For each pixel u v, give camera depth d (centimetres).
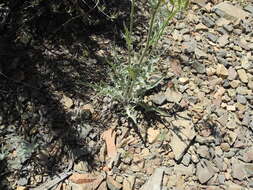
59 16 68
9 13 64
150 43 58
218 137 62
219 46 73
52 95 61
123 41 69
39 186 54
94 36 68
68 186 55
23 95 60
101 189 55
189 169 59
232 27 77
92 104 62
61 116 59
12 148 56
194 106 65
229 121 64
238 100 67
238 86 69
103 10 71
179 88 66
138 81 60
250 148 62
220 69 70
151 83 61
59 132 58
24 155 55
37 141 57
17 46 64
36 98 60
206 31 75
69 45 66
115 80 62
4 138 56
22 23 64
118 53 67
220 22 77
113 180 56
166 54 69
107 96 63
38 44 65
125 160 58
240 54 73
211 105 66
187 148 60
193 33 74
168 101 64
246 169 60
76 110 60
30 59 63
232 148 62
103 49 67
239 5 81
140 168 58
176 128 62
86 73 64
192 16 76
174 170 58
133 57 67
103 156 58
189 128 62
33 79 62
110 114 61
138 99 61
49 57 64
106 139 59
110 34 69
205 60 70
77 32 68
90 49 67
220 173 59
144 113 62
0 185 53
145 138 60
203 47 72
